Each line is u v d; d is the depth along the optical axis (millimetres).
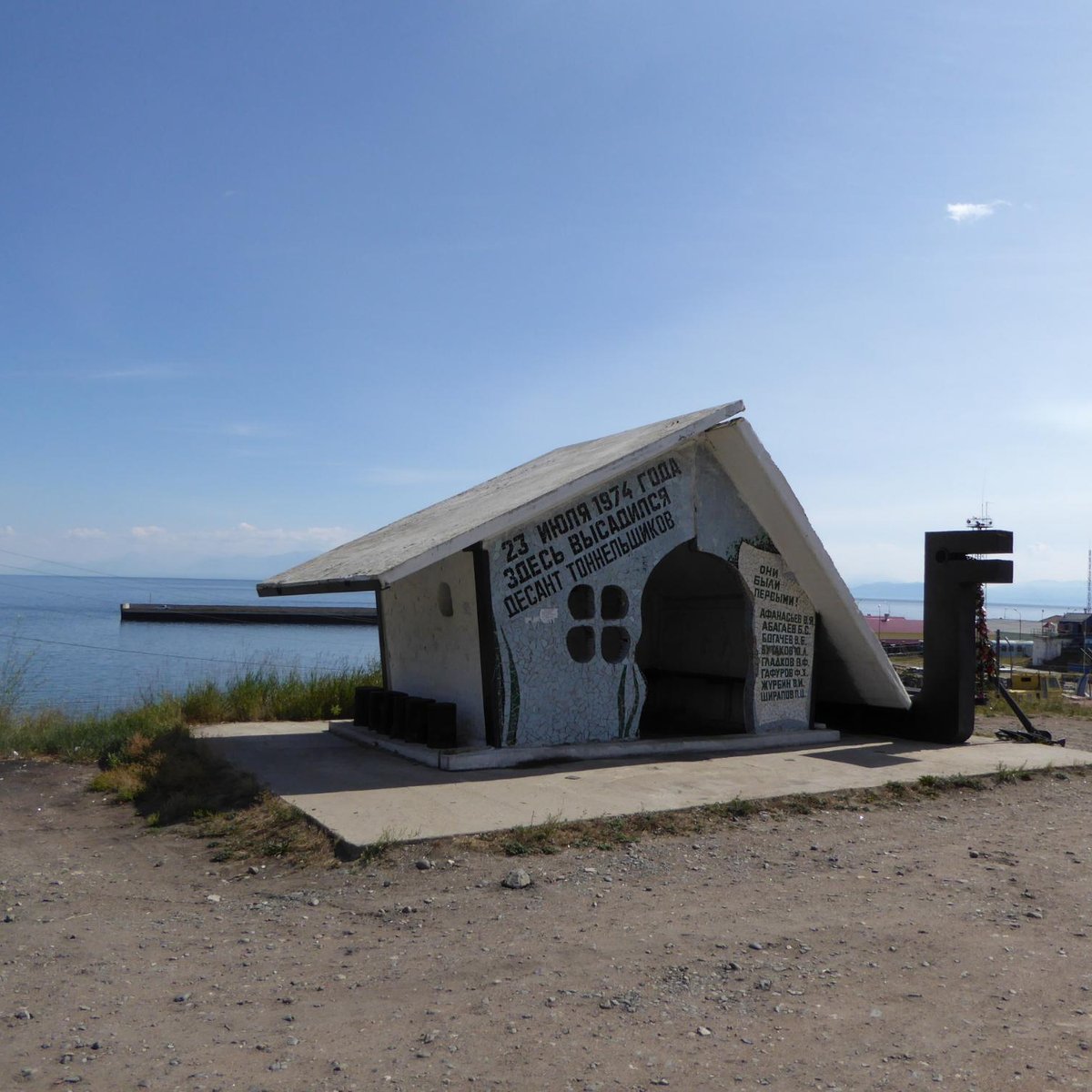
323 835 7145
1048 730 14562
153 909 5902
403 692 12133
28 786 9414
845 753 10945
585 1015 4402
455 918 5645
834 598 11664
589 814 7699
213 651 38562
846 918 5762
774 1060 4016
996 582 11438
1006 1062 4035
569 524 10219
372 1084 3768
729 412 10508
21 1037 4145
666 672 14977
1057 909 6027
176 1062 3932
